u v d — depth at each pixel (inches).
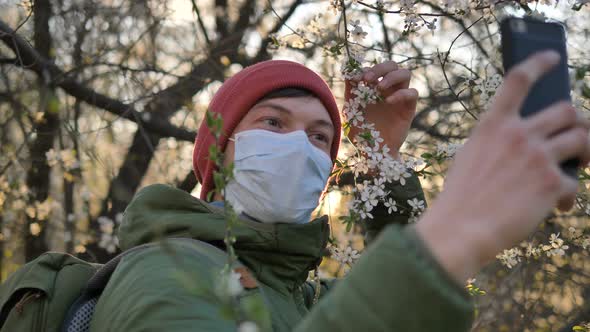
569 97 32.7
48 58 181.6
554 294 176.9
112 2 192.2
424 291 29.2
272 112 77.9
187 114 195.9
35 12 181.3
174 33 199.0
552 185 29.0
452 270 29.3
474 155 30.1
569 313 175.0
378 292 29.9
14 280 64.5
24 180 194.9
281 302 65.9
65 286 63.2
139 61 194.7
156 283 50.1
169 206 65.4
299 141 75.3
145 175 209.3
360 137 90.4
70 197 190.5
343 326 30.2
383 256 30.3
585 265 169.2
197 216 64.2
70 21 181.6
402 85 93.7
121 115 171.5
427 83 178.7
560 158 29.5
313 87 79.7
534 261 160.7
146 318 48.2
